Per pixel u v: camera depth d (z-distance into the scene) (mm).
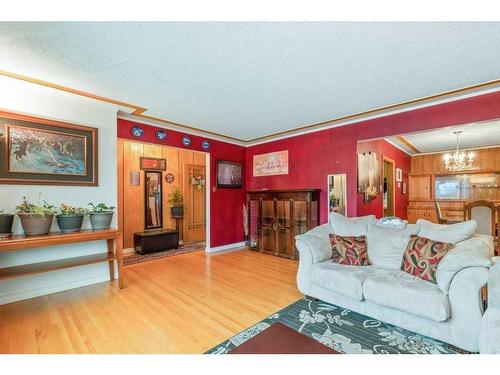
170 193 5727
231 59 2104
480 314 1672
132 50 1959
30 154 2688
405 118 3355
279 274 3514
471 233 2160
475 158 6059
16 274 2332
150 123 3977
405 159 6574
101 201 3199
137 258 4387
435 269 2047
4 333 2004
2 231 2377
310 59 2107
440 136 4910
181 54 2020
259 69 2275
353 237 2754
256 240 4984
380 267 2516
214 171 5020
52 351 1771
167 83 2562
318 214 4289
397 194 5918
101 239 2969
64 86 2635
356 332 2035
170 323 2178
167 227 5660
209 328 2100
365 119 3748
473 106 2838
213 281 3232
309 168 4480
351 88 2703
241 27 1688
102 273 3217
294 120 3867
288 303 2582
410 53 2016
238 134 4758
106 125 3250
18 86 2580
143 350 1788
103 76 2410
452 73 2363
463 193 6316
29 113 2660
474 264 1750
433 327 1842
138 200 5195
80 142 3031
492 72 2344
